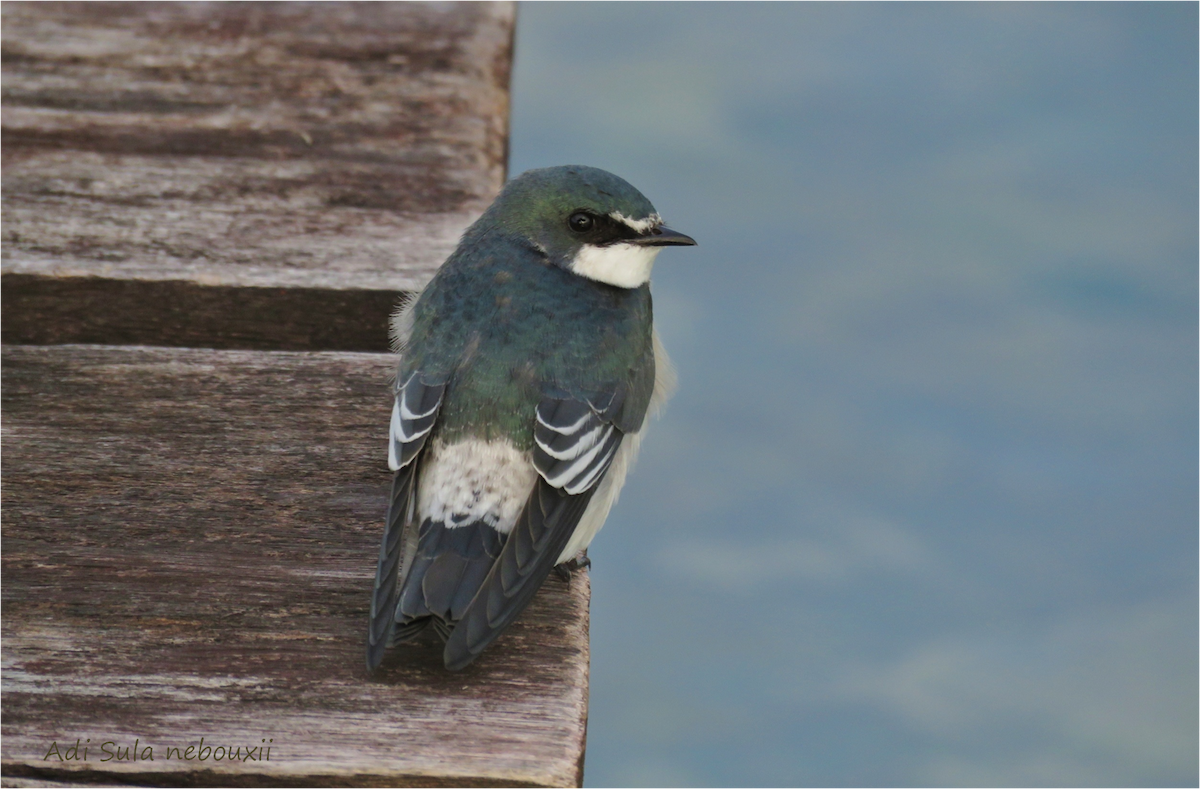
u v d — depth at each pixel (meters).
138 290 10.20
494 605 6.95
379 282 10.36
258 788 6.35
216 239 10.82
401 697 6.79
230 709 6.66
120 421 8.88
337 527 8.00
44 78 12.97
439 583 6.98
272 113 12.73
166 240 10.73
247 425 8.92
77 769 6.30
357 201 11.54
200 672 6.87
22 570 7.48
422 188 11.80
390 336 9.79
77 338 10.29
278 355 9.72
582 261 8.80
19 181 11.33
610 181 8.89
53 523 7.88
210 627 7.15
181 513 8.04
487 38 14.45
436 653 7.07
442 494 7.54
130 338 10.32
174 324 10.32
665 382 9.09
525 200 8.91
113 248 10.54
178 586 7.43
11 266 10.14
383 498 8.30
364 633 7.18
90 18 14.19
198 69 13.38
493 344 8.02
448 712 6.72
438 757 6.45
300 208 11.38
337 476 8.48
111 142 12.06
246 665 6.93
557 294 8.44
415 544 7.46
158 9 14.48
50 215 10.91
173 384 9.29
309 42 14.05
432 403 7.80
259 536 7.88
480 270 8.62
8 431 8.70
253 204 11.37
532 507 7.45
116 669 6.86
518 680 6.96
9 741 6.41
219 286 10.22
